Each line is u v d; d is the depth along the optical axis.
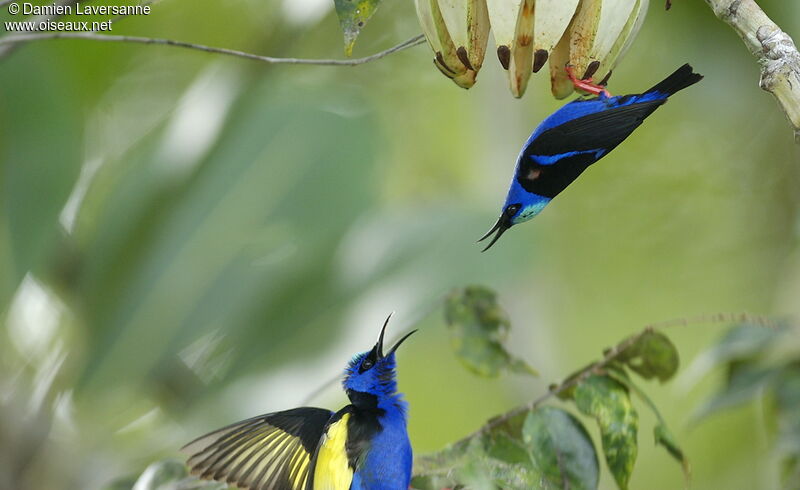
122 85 13.35
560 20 5.60
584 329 16.06
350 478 7.37
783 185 14.76
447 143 15.59
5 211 10.61
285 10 12.62
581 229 16.11
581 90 5.78
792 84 5.38
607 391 6.83
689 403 14.15
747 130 14.77
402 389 14.39
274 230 11.84
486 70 13.90
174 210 11.99
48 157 10.77
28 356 11.48
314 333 10.84
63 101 10.96
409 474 7.46
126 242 11.84
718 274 15.55
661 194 15.72
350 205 12.05
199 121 12.45
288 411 7.57
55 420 11.30
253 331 11.15
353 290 10.88
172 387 11.30
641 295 15.99
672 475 14.10
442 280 10.45
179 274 11.56
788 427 8.59
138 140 12.65
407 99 15.35
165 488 6.98
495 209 11.14
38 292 11.71
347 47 5.77
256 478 7.16
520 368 7.97
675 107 15.02
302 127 12.35
